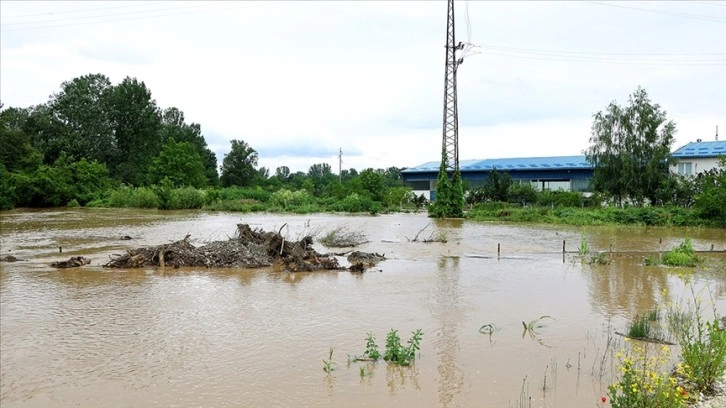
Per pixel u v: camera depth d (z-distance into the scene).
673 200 41.03
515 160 67.00
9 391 7.10
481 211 41.44
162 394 6.98
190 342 9.12
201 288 13.69
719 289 13.58
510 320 10.56
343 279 15.04
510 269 16.78
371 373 7.71
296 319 10.61
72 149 69.88
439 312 11.21
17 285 13.97
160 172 68.06
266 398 6.85
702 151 46.19
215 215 43.53
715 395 6.65
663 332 9.58
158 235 26.77
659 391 5.76
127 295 12.80
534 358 8.33
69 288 13.60
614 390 5.95
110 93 78.56
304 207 49.78
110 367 7.95
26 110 82.25
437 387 7.21
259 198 59.56
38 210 49.31
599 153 43.62
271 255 18.55
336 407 6.59
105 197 58.66
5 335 9.50
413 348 8.30
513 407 6.57
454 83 42.56
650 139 41.78
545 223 36.16
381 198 59.22
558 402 6.71
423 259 19.02
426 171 70.19
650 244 23.61
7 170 54.69
